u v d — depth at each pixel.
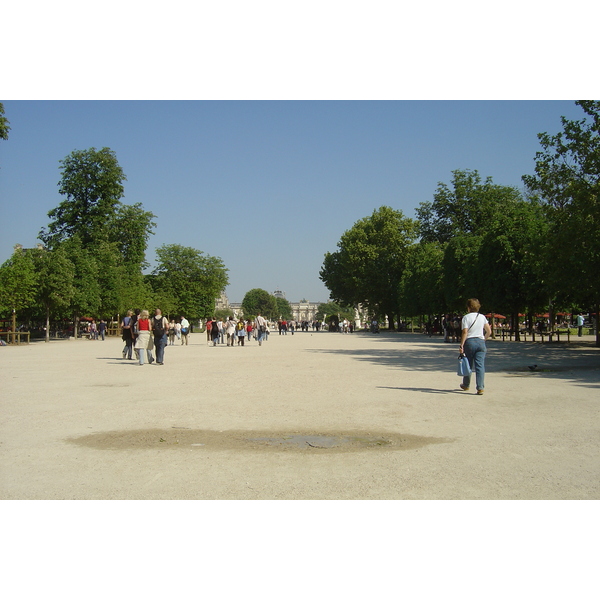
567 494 5.80
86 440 8.28
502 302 41.78
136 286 71.81
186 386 14.91
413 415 10.28
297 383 15.51
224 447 7.84
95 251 62.22
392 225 88.12
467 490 5.92
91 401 12.16
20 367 21.28
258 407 11.27
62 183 64.25
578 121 25.91
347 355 28.14
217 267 105.31
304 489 5.98
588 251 24.52
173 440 8.27
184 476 6.45
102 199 64.50
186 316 103.38
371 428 9.11
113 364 22.80
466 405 11.42
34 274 46.47
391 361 23.70
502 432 8.76
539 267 30.34
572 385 14.56
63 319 68.75
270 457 7.29
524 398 12.34
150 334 22.52
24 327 62.09
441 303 63.00
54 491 5.95
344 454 7.42
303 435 8.60
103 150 64.50
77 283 55.97
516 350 30.56
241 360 25.02
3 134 32.56
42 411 10.83
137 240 75.25
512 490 5.92
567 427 9.13
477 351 13.05
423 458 7.20
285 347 38.34
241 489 5.99
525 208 43.00
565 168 26.28
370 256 87.62
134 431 8.92
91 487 6.07
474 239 54.84
